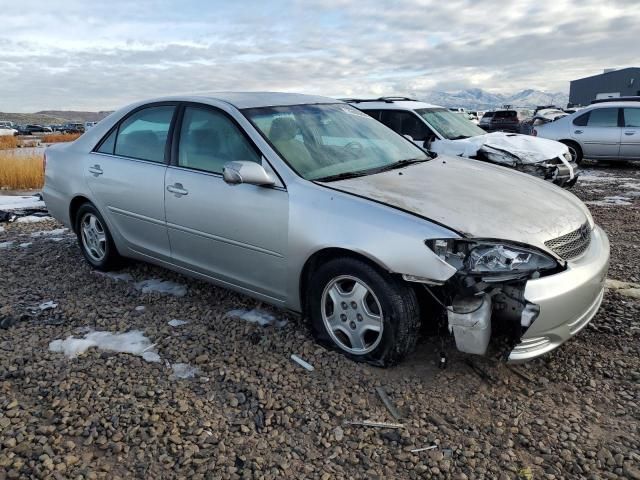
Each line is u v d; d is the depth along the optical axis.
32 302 4.37
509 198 3.44
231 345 3.56
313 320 3.49
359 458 2.55
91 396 3.00
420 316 3.21
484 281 2.87
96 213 4.98
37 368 3.30
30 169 13.09
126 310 4.18
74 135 46.59
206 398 2.99
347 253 3.23
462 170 4.02
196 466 2.49
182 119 4.24
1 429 2.73
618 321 3.81
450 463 2.51
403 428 2.74
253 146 3.74
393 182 3.54
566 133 13.40
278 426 2.77
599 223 7.09
